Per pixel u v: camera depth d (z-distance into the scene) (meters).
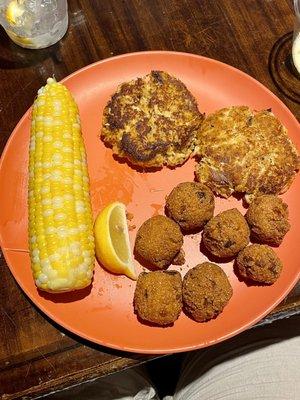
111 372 0.31
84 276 0.30
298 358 0.36
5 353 0.31
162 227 0.31
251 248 0.31
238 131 0.34
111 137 0.34
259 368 0.36
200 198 0.32
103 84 0.37
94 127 0.36
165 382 0.40
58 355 0.31
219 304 0.30
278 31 0.38
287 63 0.38
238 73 0.36
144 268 0.33
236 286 0.32
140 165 0.34
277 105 0.35
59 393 0.36
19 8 0.38
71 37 0.39
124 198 0.34
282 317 0.32
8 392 0.30
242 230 0.31
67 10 0.39
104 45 0.39
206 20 0.39
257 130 0.34
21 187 0.34
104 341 0.30
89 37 0.39
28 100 0.37
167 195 0.34
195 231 0.33
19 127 0.35
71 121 0.33
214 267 0.31
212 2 0.39
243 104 0.36
